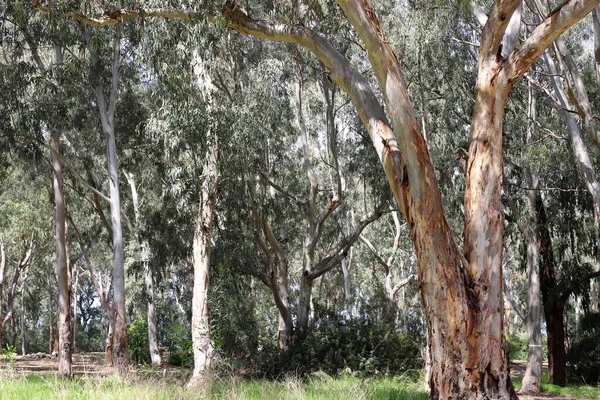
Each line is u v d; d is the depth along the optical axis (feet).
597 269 84.94
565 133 62.28
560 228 74.33
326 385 55.42
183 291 126.31
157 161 80.84
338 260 79.71
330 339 73.36
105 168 90.43
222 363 58.49
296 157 94.38
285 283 81.20
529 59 32.14
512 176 70.18
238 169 62.95
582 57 68.08
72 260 105.50
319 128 93.35
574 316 109.81
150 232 91.97
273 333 84.74
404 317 114.21
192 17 39.24
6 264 122.21
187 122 53.31
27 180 91.15
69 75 68.08
